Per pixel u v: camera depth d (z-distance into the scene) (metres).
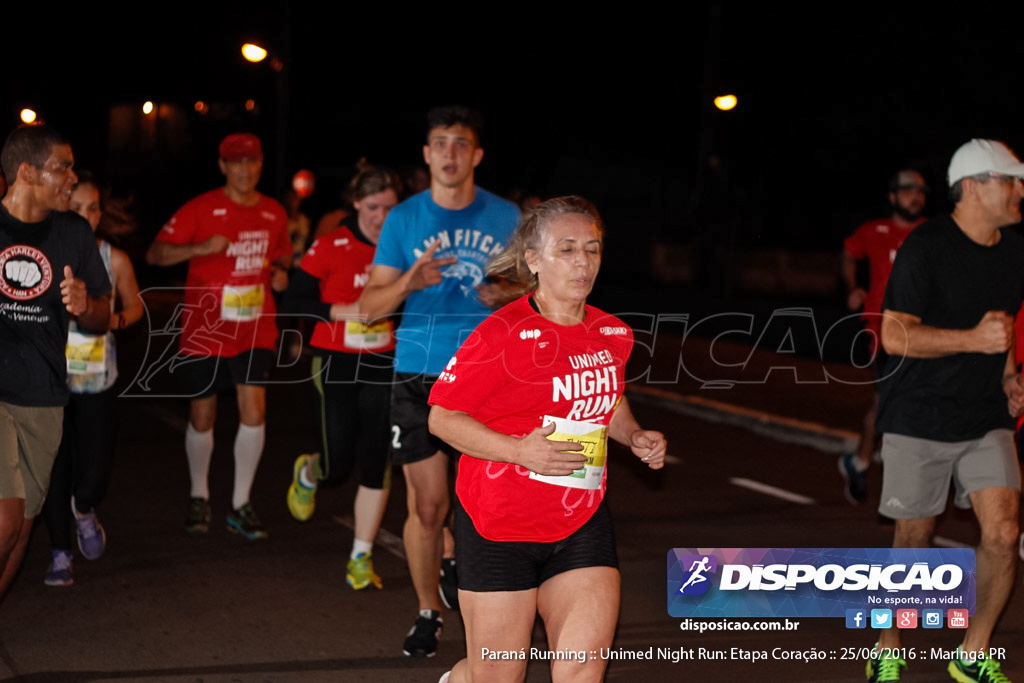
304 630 5.53
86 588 6.12
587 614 3.50
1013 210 4.66
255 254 7.27
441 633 5.59
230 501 8.18
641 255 29.91
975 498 4.82
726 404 12.41
